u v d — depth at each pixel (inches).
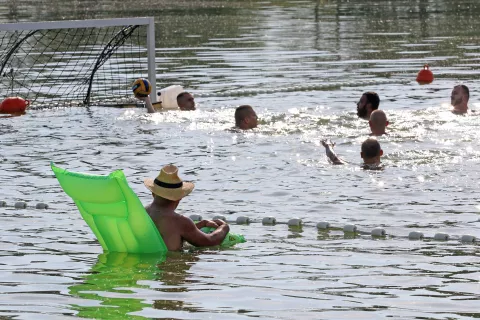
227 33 2566.4
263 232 705.0
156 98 1497.3
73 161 989.2
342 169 926.4
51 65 1902.1
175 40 2393.0
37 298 539.8
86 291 554.3
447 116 1210.0
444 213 750.5
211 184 872.9
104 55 1534.2
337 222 730.8
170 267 609.6
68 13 3157.0
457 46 2186.3
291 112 1284.4
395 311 510.9
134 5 3708.2
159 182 669.3
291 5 3767.2
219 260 626.8
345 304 524.4
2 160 999.6
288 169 930.7
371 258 624.4
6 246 666.2
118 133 1163.9
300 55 2044.8
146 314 508.4
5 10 3353.8
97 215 649.0
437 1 3890.3
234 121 1222.9
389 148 1017.5
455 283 564.1
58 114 1344.7
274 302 529.3
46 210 783.7
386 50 2123.5
